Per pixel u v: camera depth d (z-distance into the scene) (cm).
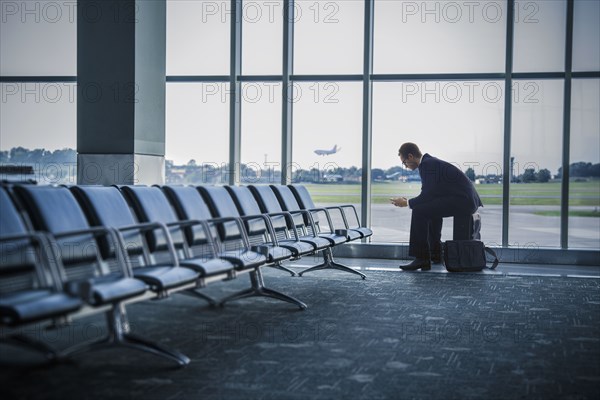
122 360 342
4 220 308
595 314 493
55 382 299
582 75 802
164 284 338
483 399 288
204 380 309
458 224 737
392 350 376
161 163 765
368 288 609
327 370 331
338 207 696
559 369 339
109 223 375
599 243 807
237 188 551
